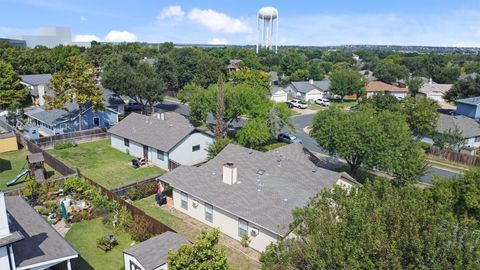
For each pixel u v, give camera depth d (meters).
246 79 81.94
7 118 55.41
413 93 98.69
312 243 13.09
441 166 44.97
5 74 65.56
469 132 52.47
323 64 141.75
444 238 11.07
